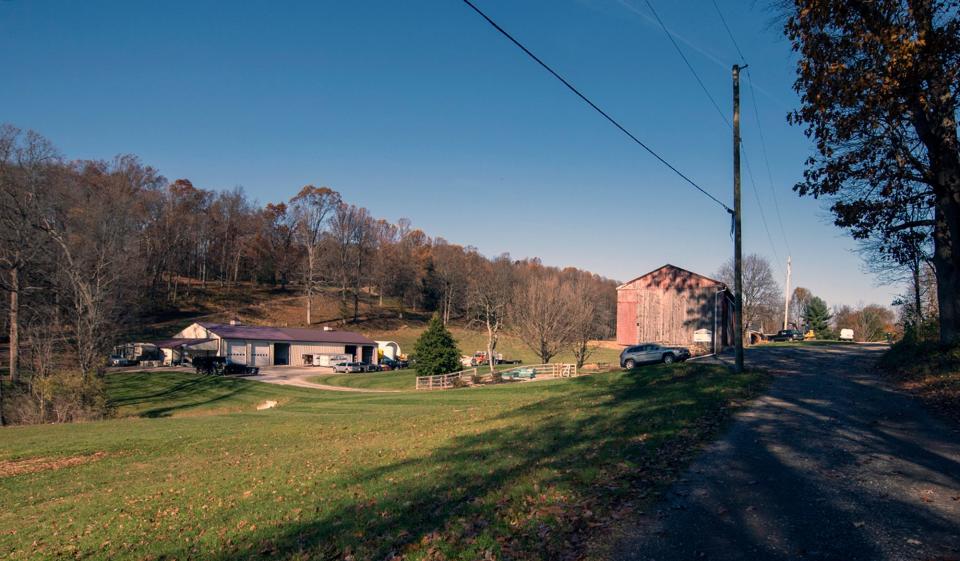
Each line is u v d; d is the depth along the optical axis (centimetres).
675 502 768
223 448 1970
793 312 11712
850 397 1716
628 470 953
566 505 786
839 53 1522
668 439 1193
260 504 1075
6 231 4050
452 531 730
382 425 2216
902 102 1505
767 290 8519
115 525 1059
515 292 5816
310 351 7775
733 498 775
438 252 12081
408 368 7788
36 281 4303
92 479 1597
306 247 10806
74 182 5544
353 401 3659
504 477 991
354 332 9306
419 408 2888
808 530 641
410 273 11650
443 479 1053
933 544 583
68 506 1284
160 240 9312
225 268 11488
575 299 5231
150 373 6091
